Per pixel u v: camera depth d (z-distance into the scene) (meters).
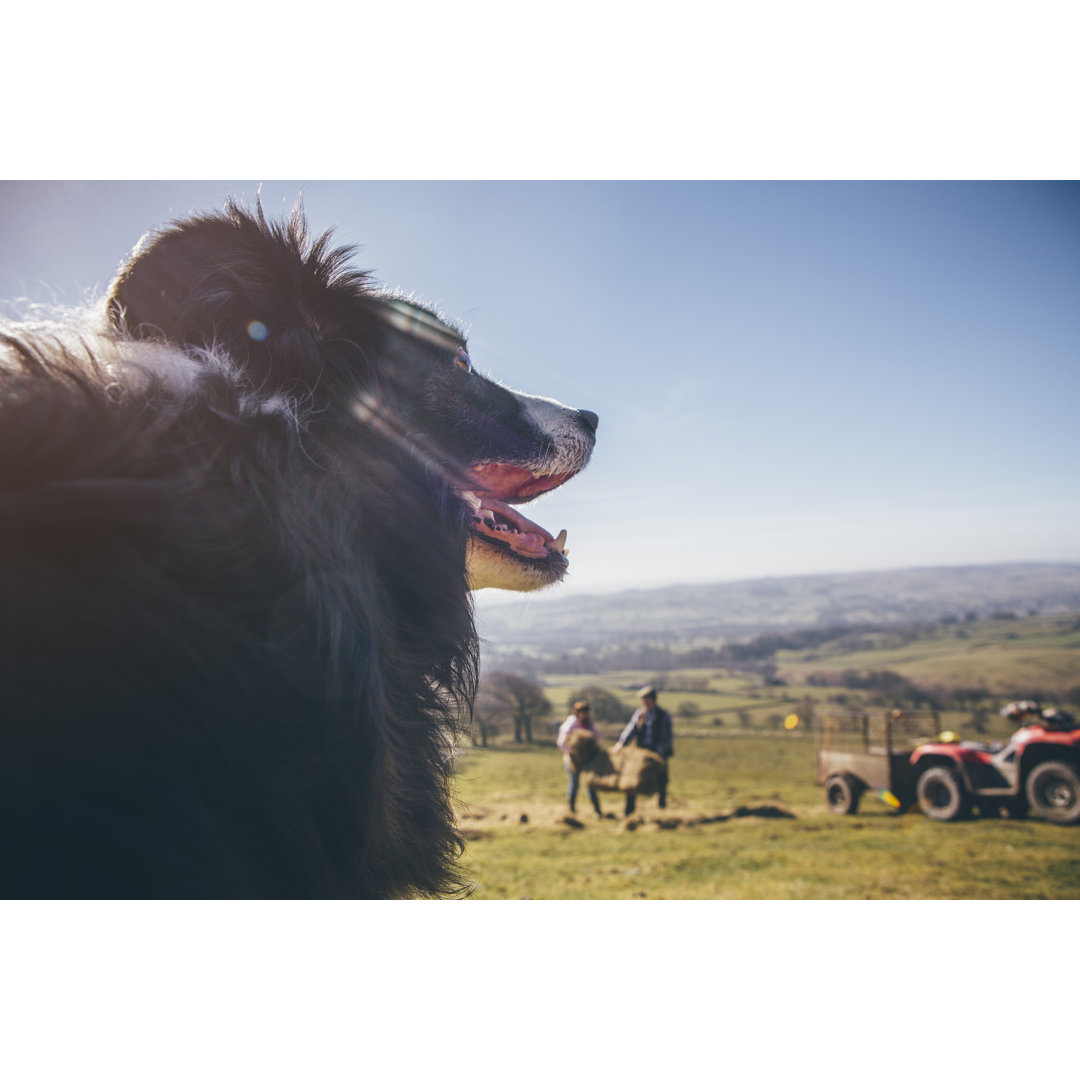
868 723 11.06
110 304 1.38
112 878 0.84
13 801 0.81
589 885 5.89
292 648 1.09
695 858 7.01
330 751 1.12
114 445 1.00
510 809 10.91
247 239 1.39
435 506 1.67
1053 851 7.19
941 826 8.89
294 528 1.18
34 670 0.84
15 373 1.01
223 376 1.21
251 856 1.00
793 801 12.32
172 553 0.98
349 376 1.47
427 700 1.53
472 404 1.86
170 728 0.91
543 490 2.12
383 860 1.30
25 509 0.88
